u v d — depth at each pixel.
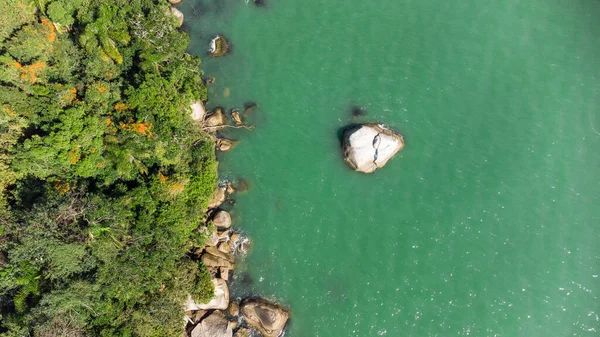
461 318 36.47
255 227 40.06
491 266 37.62
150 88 34.38
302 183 41.25
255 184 41.38
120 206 32.22
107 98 34.50
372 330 36.72
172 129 36.38
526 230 38.50
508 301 36.69
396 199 40.16
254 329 36.97
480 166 40.75
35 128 33.66
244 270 38.88
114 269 30.77
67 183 32.62
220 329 35.88
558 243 38.03
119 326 31.38
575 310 36.28
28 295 30.02
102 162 33.72
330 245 39.22
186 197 36.47
